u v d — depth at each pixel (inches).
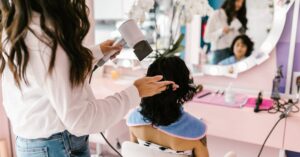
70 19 25.7
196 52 70.1
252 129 55.7
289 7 59.1
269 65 64.1
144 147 37.7
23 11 24.4
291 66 62.0
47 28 24.3
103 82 78.2
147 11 65.5
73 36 25.9
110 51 40.9
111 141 70.1
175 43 68.7
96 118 26.5
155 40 71.7
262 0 60.9
